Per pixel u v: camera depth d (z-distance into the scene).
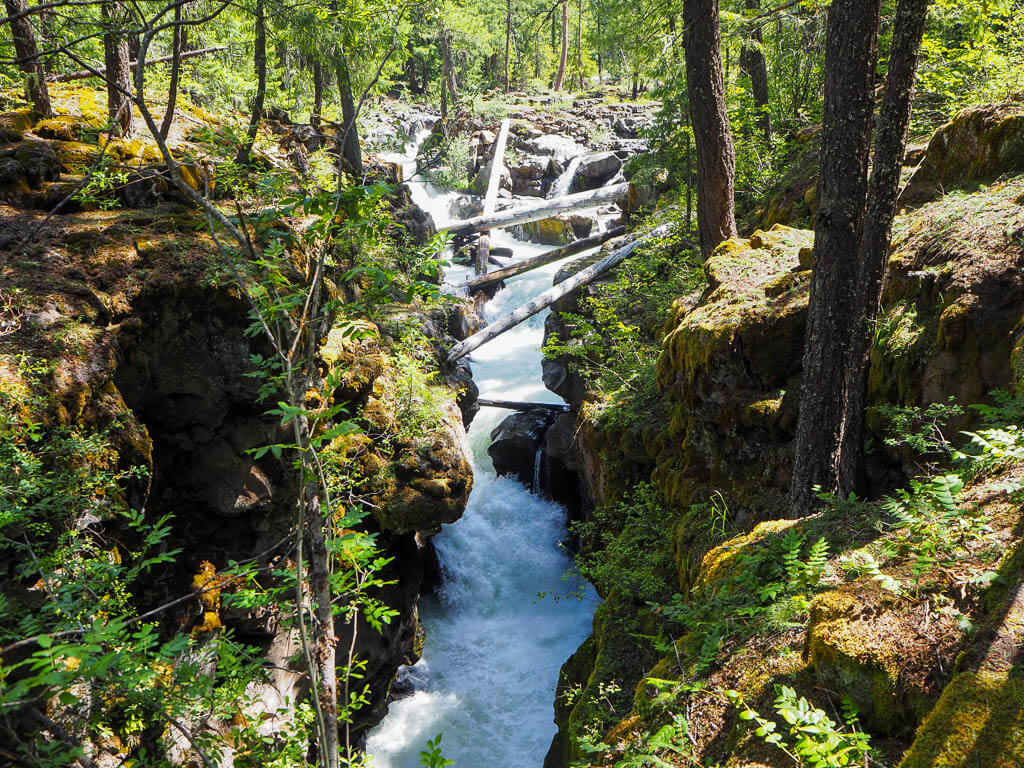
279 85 16.22
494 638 13.23
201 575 7.91
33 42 9.03
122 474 6.33
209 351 7.69
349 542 3.23
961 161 8.04
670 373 9.32
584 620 13.22
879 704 3.36
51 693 2.62
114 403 6.75
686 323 8.49
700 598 5.18
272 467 8.53
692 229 14.77
